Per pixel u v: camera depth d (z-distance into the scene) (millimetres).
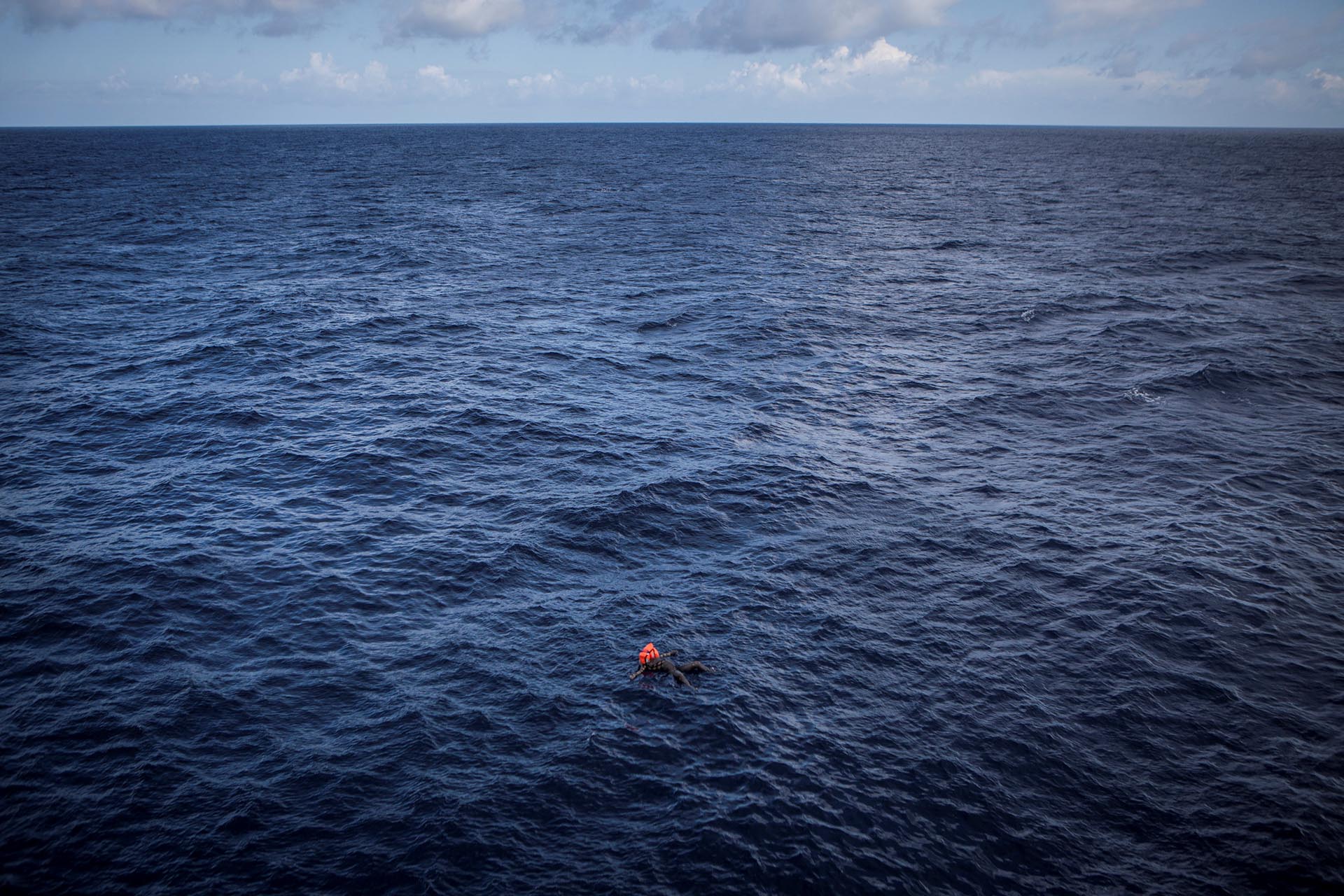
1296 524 26516
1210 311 51625
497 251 73688
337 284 58844
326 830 14938
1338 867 14453
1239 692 18891
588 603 22125
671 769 16406
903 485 29266
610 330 48438
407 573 23359
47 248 69125
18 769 16094
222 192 121125
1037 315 51688
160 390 37250
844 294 57500
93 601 21703
